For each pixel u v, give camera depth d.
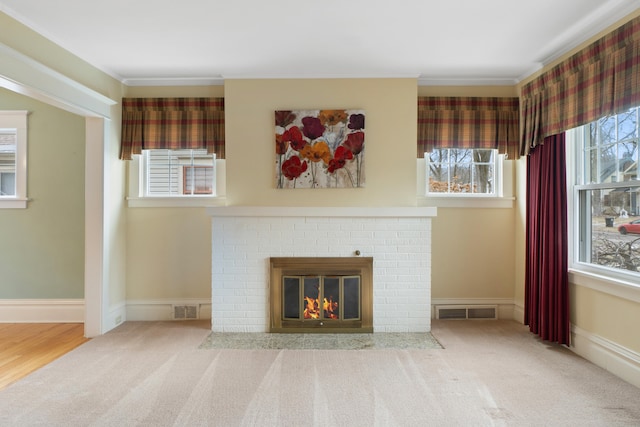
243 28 3.01
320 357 3.22
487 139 4.22
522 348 3.42
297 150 4.02
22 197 4.21
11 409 2.39
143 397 2.54
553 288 3.47
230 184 4.05
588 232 3.30
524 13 2.79
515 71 3.99
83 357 3.22
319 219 3.87
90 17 2.83
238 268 3.88
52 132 4.22
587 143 3.30
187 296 4.31
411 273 3.87
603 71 2.85
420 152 4.21
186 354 3.29
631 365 2.73
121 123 4.21
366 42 3.27
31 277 4.24
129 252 4.29
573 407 2.41
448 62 3.72
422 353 3.31
